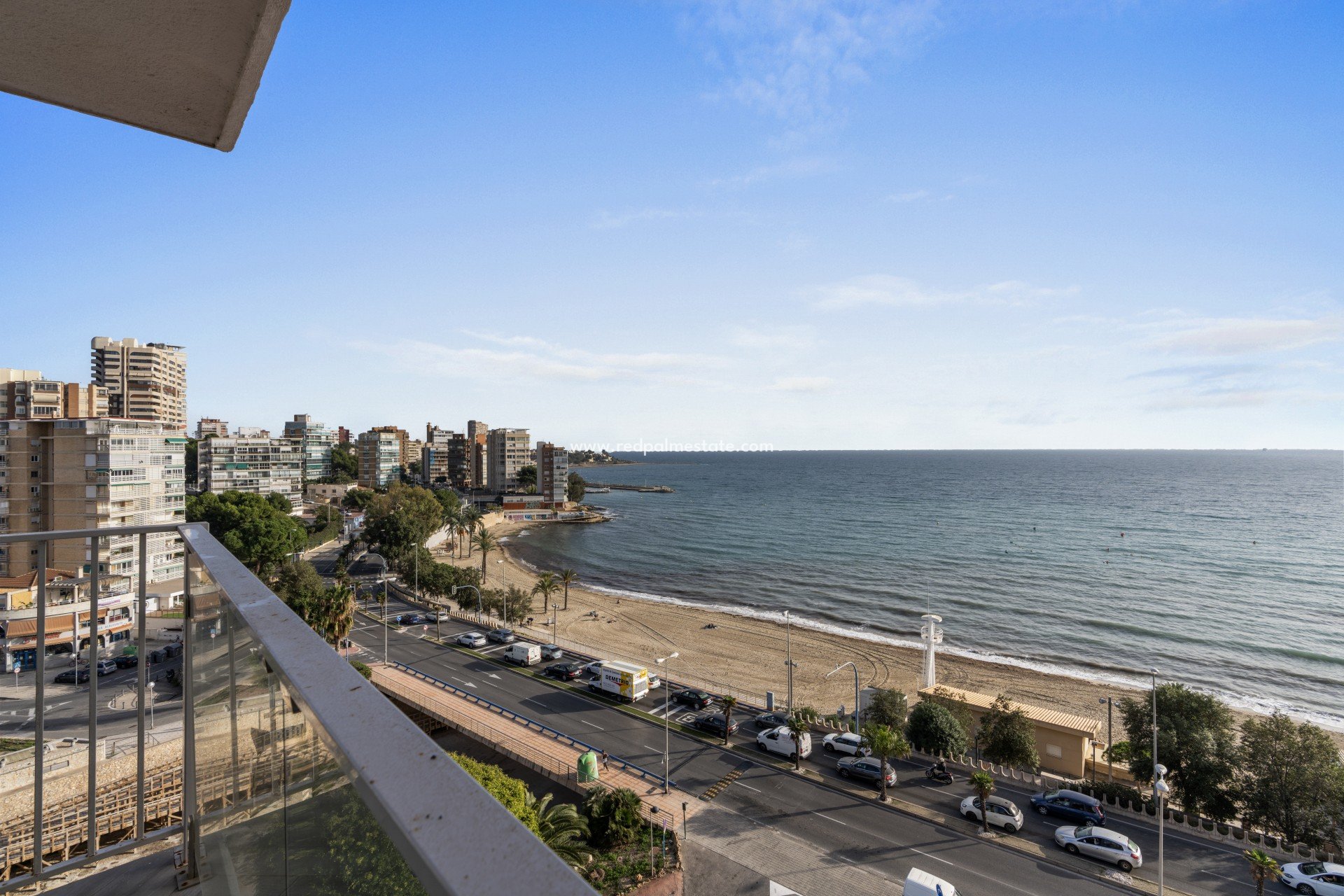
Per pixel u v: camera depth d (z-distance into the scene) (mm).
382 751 1157
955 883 28281
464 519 123375
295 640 1848
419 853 796
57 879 3322
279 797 1813
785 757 40031
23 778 26344
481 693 48781
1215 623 82062
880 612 86688
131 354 160375
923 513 183500
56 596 49438
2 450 60938
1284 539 141000
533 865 784
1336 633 78250
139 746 3570
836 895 27297
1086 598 93875
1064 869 29516
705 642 71188
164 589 61844
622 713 46125
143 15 2109
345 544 116062
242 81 2607
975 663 66812
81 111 2850
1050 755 40594
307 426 199625
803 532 152750
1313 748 33312
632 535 150500
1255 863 26875
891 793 36031
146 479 65438
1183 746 35562
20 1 2033
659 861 28906
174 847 3566
